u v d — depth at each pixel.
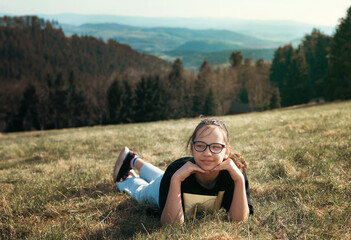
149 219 2.69
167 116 82.81
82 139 10.34
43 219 2.91
